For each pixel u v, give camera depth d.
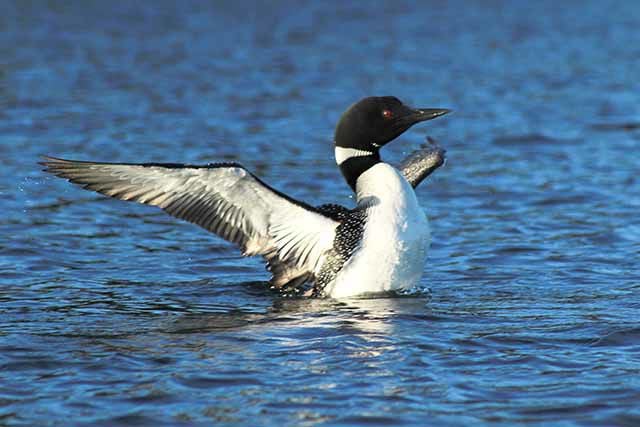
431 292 11.69
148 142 21.47
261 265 13.27
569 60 32.88
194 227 15.36
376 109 11.87
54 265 13.03
